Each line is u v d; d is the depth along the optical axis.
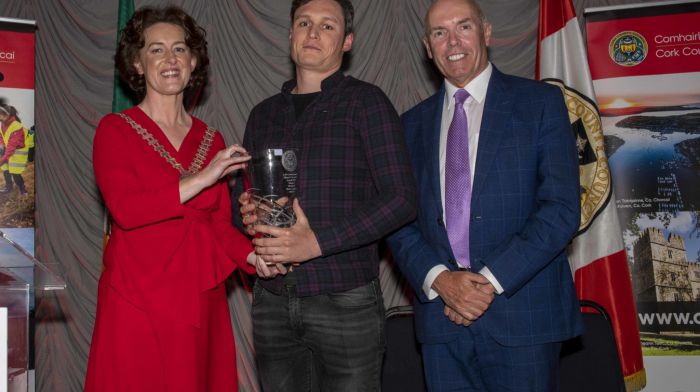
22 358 1.63
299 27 2.31
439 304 2.33
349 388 2.15
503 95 2.38
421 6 4.40
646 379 3.76
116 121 2.30
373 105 2.21
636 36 3.88
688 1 3.83
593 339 2.69
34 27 4.07
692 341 3.74
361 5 4.42
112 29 4.45
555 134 2.28
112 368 2.16
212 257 2.26
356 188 2.20
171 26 2.38
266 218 2.13
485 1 4.34
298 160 2.21
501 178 2.28
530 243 2.18
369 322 2.18
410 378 2.79
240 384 4.34
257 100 4.42
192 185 2.12
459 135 2.40
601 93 3.90
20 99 4.02
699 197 3.78
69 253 4.43
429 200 2.39
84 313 4.41
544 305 2.25
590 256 3.66
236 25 4.44
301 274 2.15
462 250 2.32
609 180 3.66
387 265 4.33
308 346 2.21
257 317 2.28
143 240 2.19
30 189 4.02
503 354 2.24
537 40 3.97
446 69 2.43
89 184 4.45
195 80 2.52
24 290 1.65
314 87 2.34
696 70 3.81
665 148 3.82
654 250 3.80
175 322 2.16
